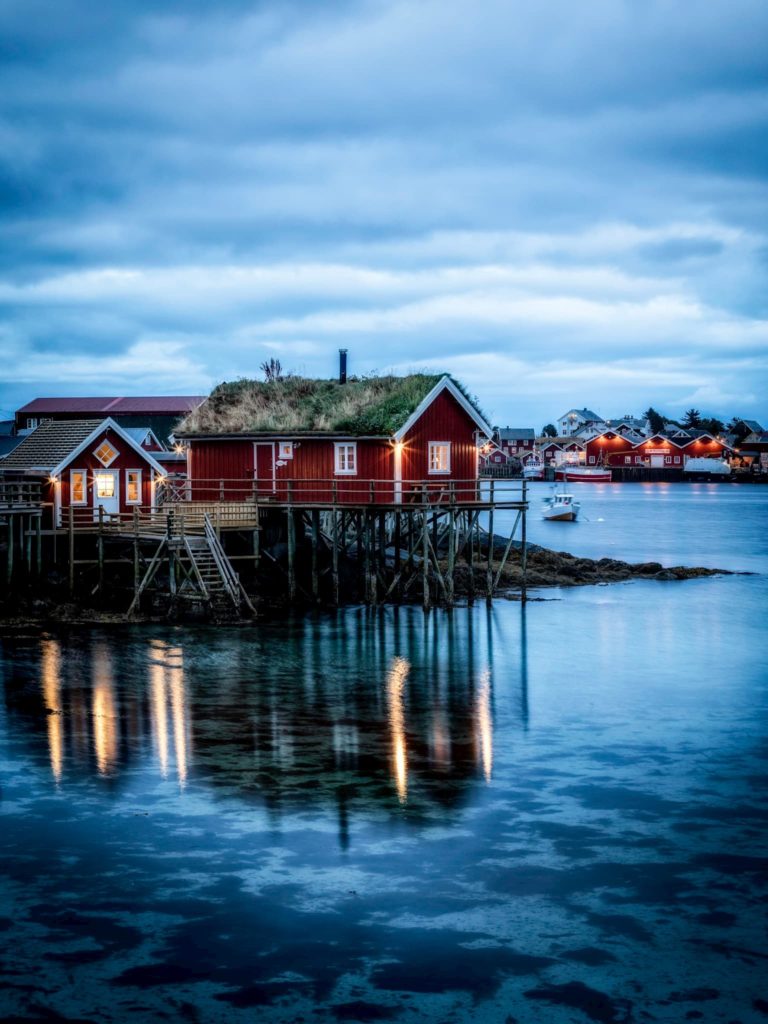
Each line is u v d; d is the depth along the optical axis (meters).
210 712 24.19
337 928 13.71
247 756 20.78
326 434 41.78
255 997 12.23
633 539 78.19
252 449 43.94
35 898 14.49
